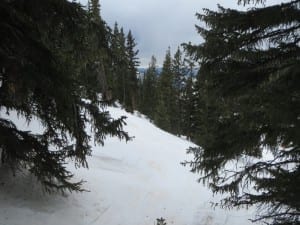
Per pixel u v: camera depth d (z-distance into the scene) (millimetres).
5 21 6871
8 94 7316
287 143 6215
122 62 8141
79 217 9305
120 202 11125
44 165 8250
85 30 7184
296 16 5840
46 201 9203
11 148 7930
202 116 28844
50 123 8523
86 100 8719
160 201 12242
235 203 7820
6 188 8906
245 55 6621
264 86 6309
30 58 7012
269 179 6922
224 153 7016
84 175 11984
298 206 6594
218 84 7016
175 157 18344
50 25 7066
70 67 7793
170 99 46469
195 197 13227
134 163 15727
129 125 22844
